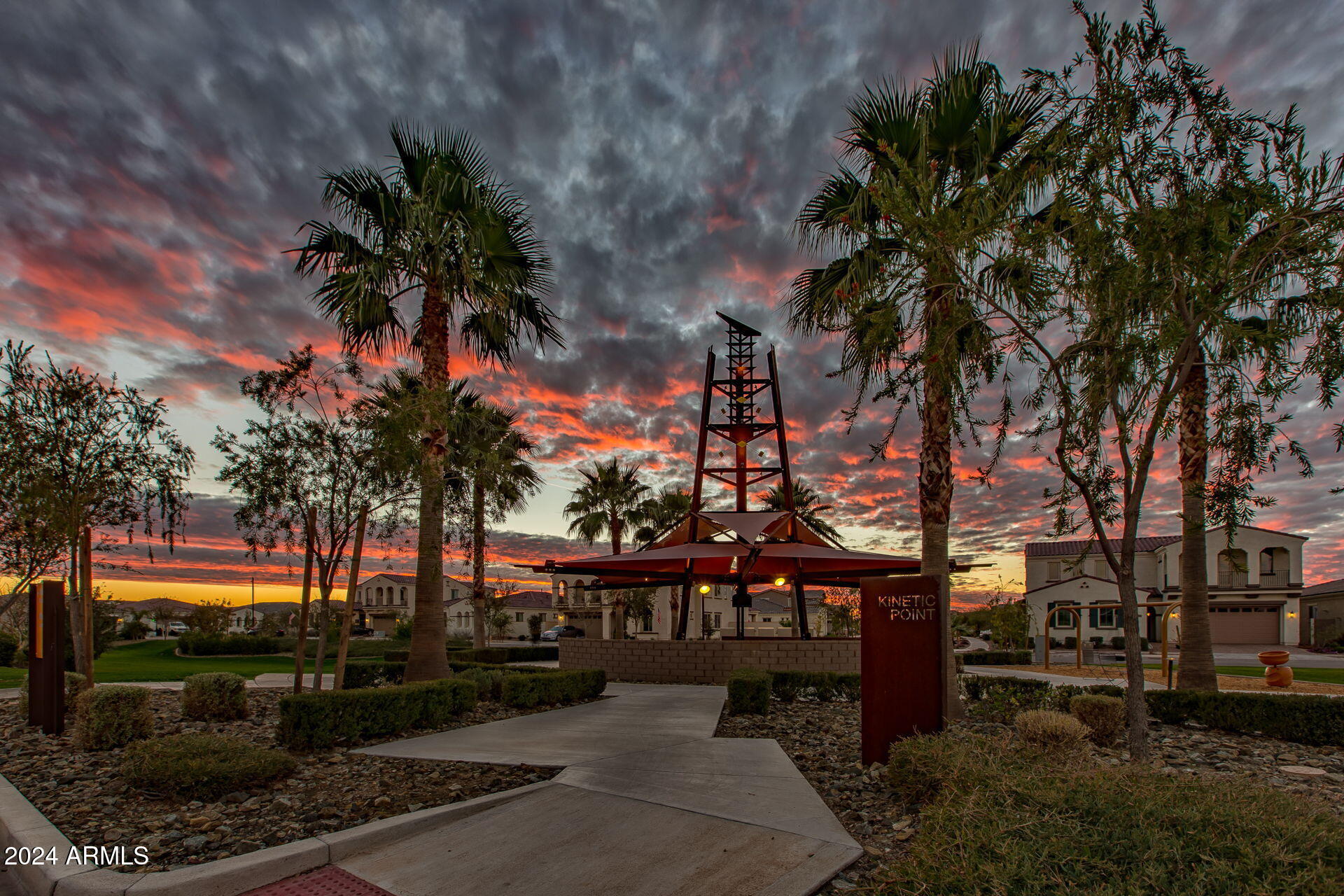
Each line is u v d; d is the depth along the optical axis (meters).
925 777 5.11
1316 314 5.13
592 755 7.07
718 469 18.42
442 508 12.02
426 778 6.18
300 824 4.96
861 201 9.08
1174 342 5.29
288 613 68.62
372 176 12.33
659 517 34.34
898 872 3.24
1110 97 5.70
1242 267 5.23
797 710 10.88
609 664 15.73
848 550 14.88
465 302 13.76
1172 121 5.67
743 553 13.65
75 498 9.70
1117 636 39.53
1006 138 8.51
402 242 12.20
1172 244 5.29
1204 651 11.40
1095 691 10.38
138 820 5.10
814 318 9.95
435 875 4.22
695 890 3.91
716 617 52.00
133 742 7.07
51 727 8.45
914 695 6.50
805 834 4.69
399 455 9.73
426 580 12.09
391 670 14.84
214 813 5.22
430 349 12.45
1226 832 3.20
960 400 6.61
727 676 14.72
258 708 10.51
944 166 9.10
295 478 9.54
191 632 37.91
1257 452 5.47
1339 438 4.94
